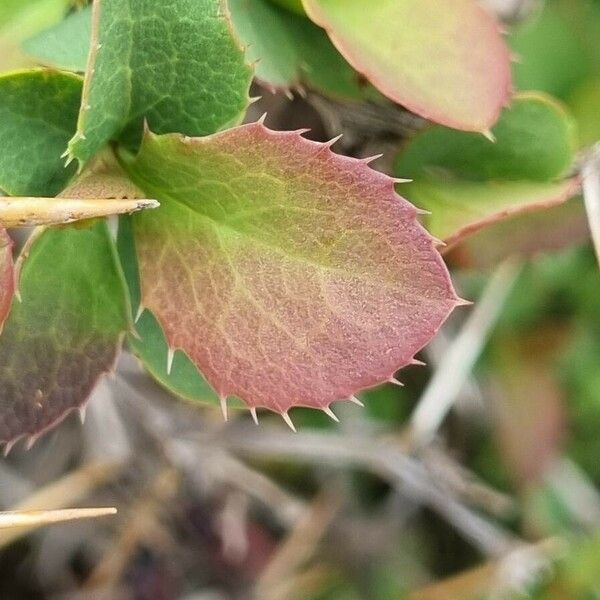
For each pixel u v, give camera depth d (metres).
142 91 0.08
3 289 0.07
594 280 0.16
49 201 0.08
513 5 0.13
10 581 0.15
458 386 0.14
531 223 0.11
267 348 0.08
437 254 0.08
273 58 0.09
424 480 0.14
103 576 0.14
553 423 0.16
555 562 0.15
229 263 0.08
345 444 0.14
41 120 0.08
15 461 0.14
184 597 0.15
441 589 0.15
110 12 0.08
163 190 0.08
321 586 0.15
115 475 0.14
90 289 0.09
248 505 0.15
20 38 0.09
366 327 0.08
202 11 0.08
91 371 0.09
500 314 0.16
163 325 0.08
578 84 0.14
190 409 0.14
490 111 0.09
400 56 0.09
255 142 0.08
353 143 0.11
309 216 0.08
